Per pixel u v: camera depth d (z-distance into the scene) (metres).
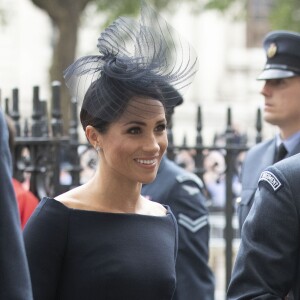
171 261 6.02
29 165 10.34
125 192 6.01
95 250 5.79
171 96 5.90
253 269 5.81
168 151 10.80
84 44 32.84
